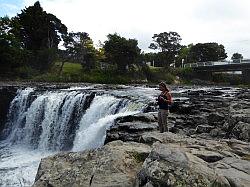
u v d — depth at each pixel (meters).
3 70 69.56
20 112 36.47
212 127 16.73
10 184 18.17
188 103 23.94
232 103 24.89
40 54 79.94
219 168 7.70
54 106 31.52
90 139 21.12
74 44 97.06
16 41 71.56
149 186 5.89
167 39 115.75
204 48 112.00
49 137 30.72
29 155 26.09
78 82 71.62
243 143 11.31
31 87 41.97
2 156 25.56
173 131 16.78
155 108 22.45
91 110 27.27
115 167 7.36
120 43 80.25
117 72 83.00
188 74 93.88
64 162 8.09
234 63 78.88
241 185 6.39
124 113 23.08
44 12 86.81
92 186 6.71
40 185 7.17
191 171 6.00
